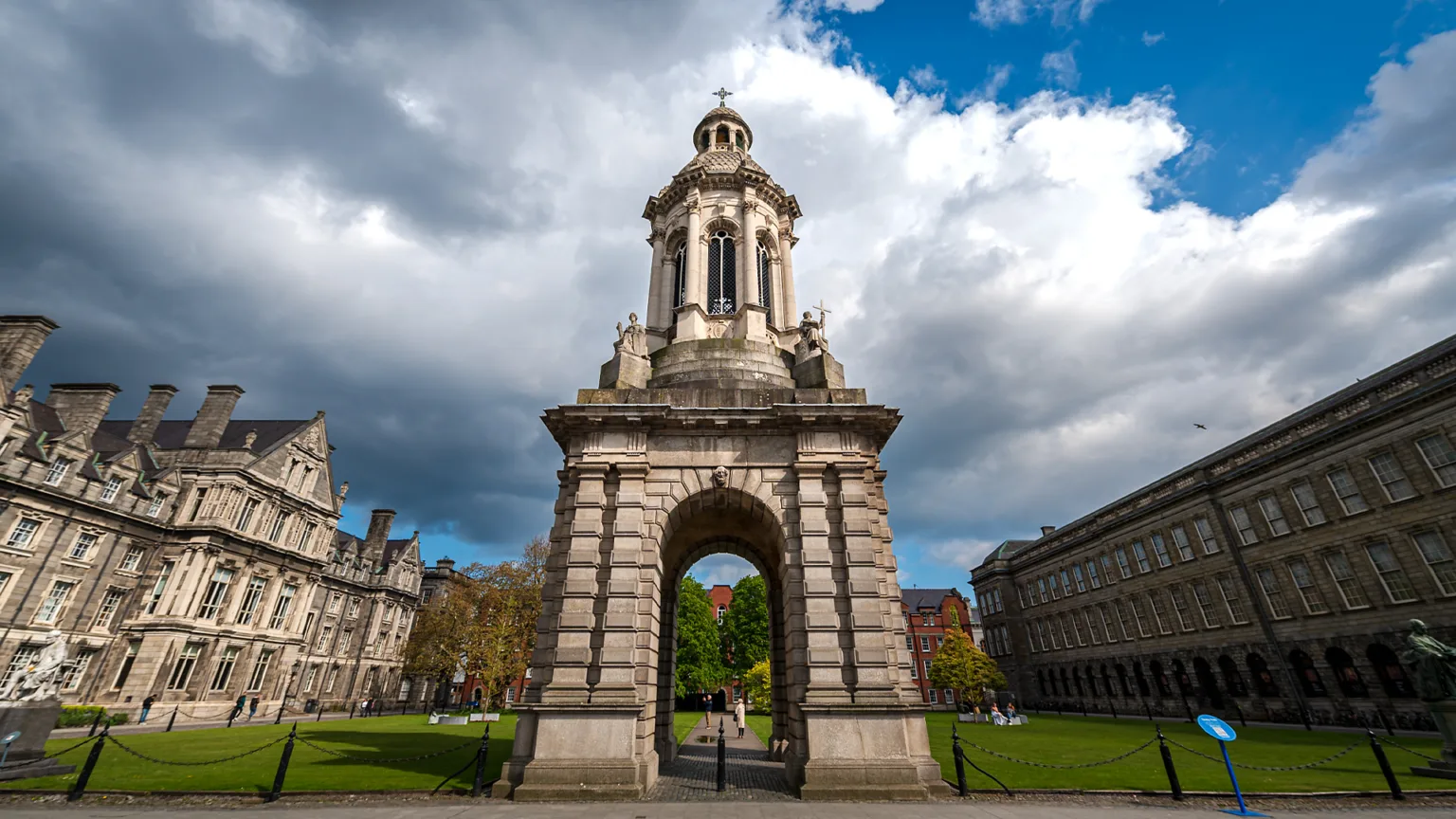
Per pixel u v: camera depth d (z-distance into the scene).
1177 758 23.67
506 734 34.31
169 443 59.22
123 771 18.70
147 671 47.00
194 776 18.06
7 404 42.88
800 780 17.17
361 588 77.88
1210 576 50.56
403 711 76.50
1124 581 61.25
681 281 32.19
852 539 19.61
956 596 110.88
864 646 18.34
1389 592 37.69
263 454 58.00
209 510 53.25
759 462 21.05
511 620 56.84
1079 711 68.12
